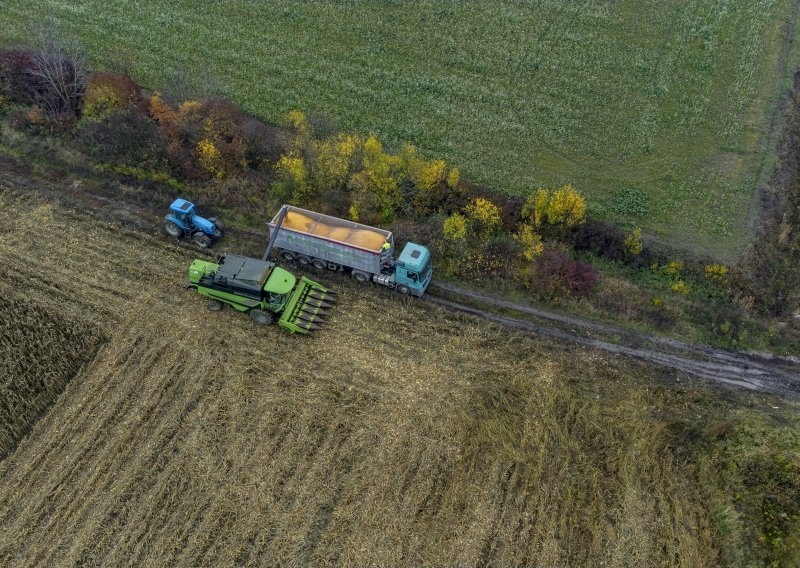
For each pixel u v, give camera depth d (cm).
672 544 2836
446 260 4103
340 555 2784
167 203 4466
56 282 3866
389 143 4994
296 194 4269
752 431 3200
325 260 3962
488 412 3328
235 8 6378
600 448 3197
